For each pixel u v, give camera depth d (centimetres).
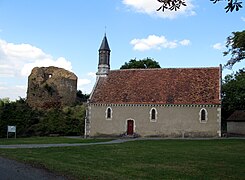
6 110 4675
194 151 2361
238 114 5122
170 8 949
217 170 1520
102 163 1688
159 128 4078
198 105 3966
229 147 2673
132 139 3747
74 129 4866
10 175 1243
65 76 6066
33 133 4734
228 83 4544
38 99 5684
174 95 4153
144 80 4519
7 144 2883
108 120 4294
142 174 1376
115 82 4622
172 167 1593
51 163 1559
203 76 4312
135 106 4216
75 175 1262
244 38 3180
